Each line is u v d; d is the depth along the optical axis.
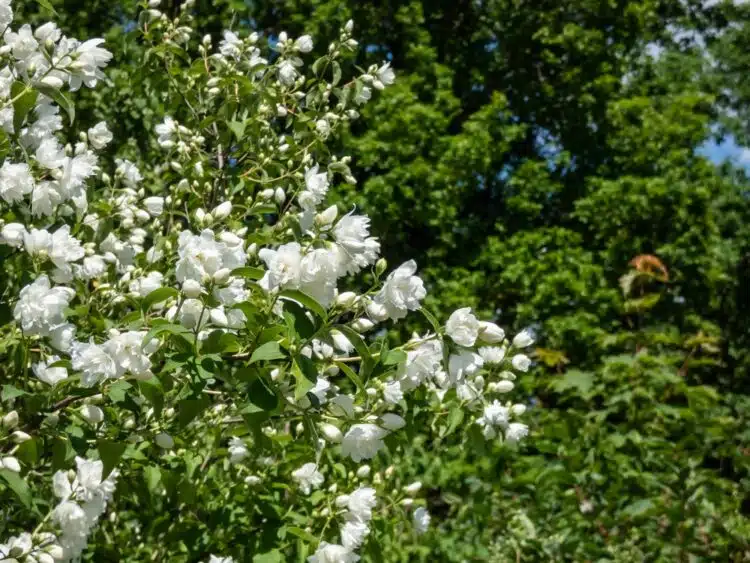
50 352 2.89
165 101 4.55
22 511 3.23
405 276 2.47
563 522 5.75
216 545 3.43
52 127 3.03
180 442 3.37
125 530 4.23
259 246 3.51
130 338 2.43
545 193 14.45
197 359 2.34
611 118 14.84
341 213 11.34
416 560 5.78
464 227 13.39
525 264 12.99
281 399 2.42
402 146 12.34
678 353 8.91
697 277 13.98
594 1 15.18
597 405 7.85
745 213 16.86
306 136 4.30
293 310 2.29
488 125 13.18
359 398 2.73
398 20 13.27
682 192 13.94
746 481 6.27
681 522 5.50
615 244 13.55
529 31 15.04
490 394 3.22
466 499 6.26
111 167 6.45
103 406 2.95
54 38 3.03
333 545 2.97
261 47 4.95
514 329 13.16
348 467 3.62
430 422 3.31
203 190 3.99
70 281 3.00
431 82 13.48
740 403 7.71
